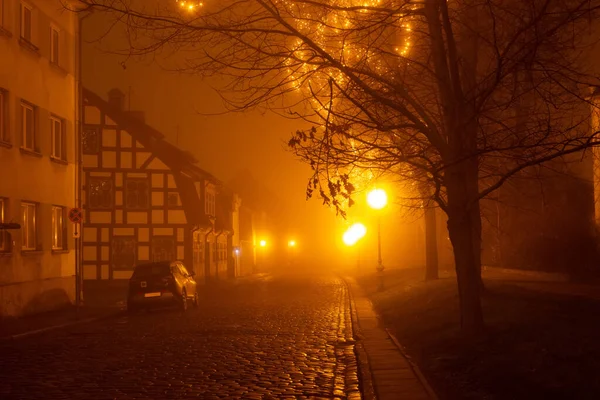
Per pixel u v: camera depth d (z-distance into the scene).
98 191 38.34
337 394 9.24
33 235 22.12
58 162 23.88
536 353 9.56
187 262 38.38
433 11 10.83
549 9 9.49
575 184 23.78
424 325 14.73
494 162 15.53
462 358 10.43
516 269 25.12
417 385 9.48
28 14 22.06
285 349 13.62
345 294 31.66
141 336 15.98
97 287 37.91
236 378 10.41
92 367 11.45
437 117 12.47
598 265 22.19
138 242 38.28
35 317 20.19
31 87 21.86
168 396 9.09
